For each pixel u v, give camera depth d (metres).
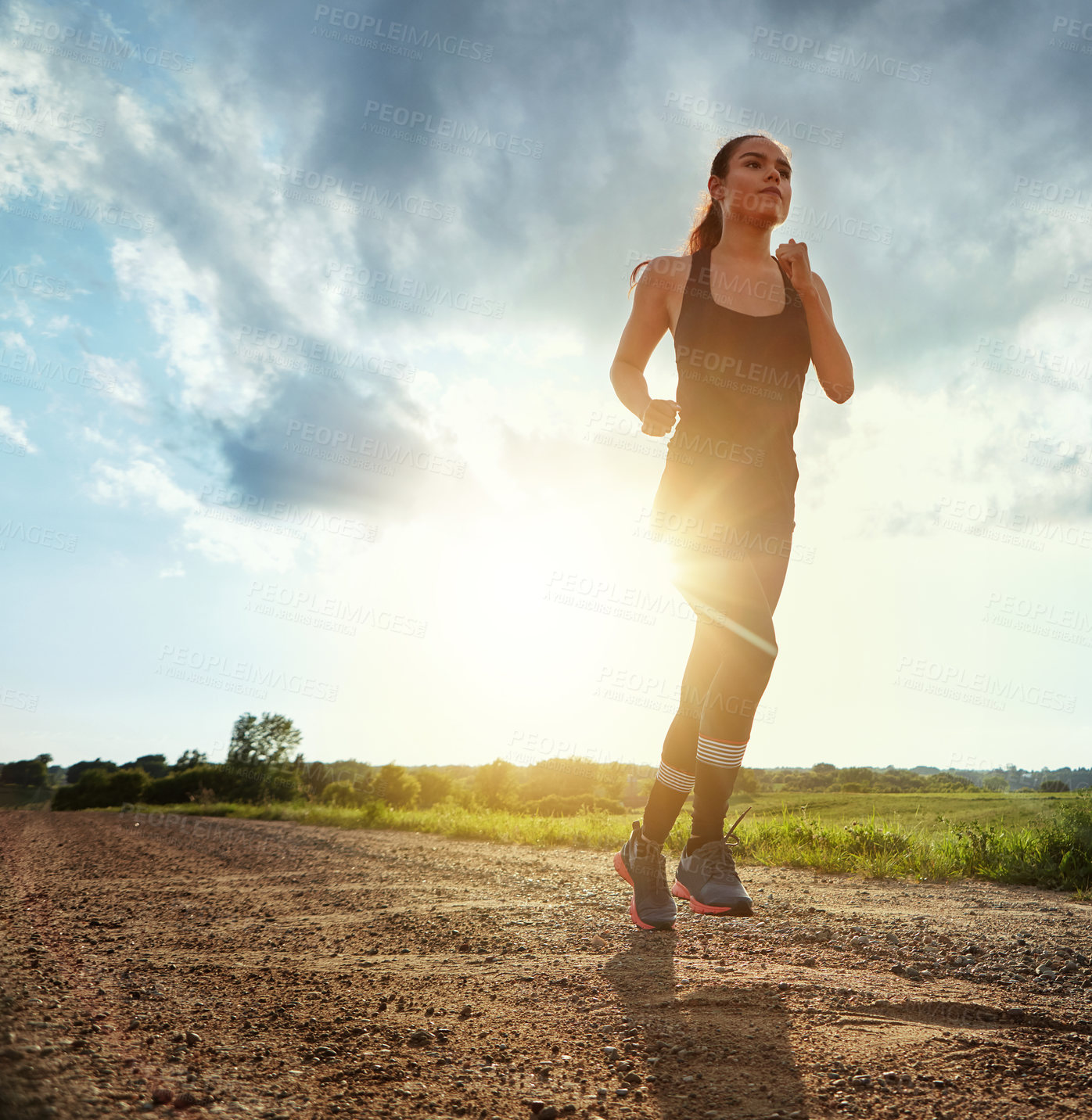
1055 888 4.64
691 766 2.74
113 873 4.94
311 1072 1.35
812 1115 1.23
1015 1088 1.34
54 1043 1.29
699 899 2.57
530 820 9.13
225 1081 1.25
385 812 12.02
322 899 3.70
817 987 1.95
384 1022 1.67
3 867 5.20
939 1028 1.67
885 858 5.59
